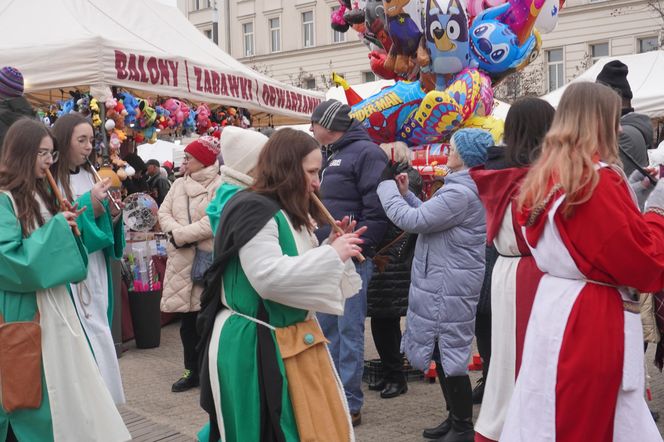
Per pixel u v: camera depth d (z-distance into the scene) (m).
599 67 12.02
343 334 4.17
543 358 2.52
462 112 5.75
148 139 7.35
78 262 3.06
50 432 3.05
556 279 2.55
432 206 3.66
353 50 34.81
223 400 2.61
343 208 4.20
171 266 5.14
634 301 2.51
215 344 2.62
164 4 8.38
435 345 3.86
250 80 7.63
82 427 3.10
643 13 26.70
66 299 3.16
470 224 3.71
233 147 2.87
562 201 2.46
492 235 3.04
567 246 2.47
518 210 2.65
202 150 5.38
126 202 6.29
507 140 3.11
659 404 4.57
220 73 7.18
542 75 28.50
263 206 2.55
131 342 6.68
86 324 3.88
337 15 7.07
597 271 2.45
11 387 2.97
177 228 5.15
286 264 2.48
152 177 8.58
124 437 3.21
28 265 2.94
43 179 3.22
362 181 4.14
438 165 5.73
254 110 8.84
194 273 5.11
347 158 4.21
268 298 2.53
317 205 2.74
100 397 3.18
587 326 2.44
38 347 3.02
